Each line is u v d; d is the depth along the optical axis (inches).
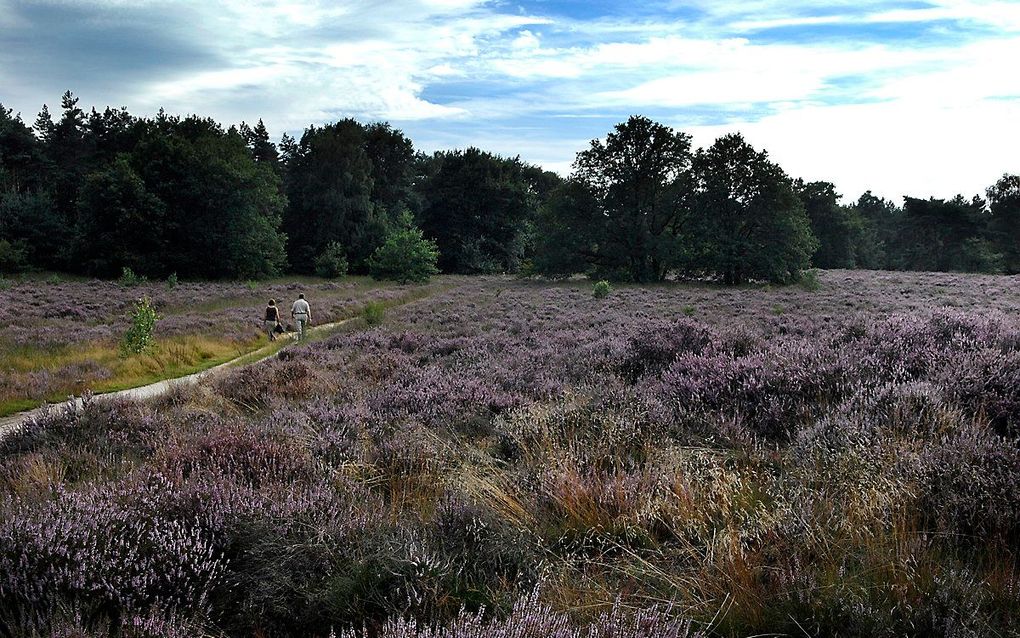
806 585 105.7
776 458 186.5
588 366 358.0
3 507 143.9
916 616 97.4
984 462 140.9
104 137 3147.1
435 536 135.9
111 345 663.8
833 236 3730.3
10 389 430.9
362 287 1862.7
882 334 332.2
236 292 1561.3
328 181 3046.3
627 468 183.3
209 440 203.3
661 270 2320.4
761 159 2069.4
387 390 315.6
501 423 242.8
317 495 151.3
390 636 93.7
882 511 127.3
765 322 688.4
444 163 3513.8
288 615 112.0
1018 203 3880.4
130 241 2266.2
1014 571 109.0
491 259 3373.5
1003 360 222.4
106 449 232.1
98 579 112.7
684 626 101.6
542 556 131.7
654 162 2228.1
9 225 2294.5
